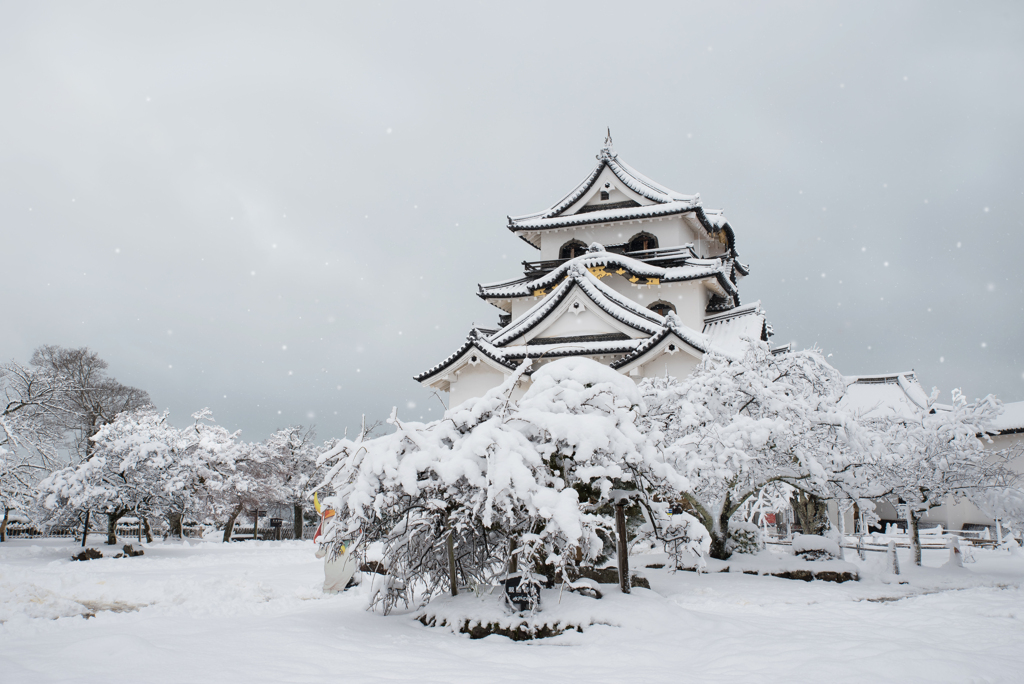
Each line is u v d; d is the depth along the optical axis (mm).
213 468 35844
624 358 26281
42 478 27391
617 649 7016
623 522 9570
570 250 39969
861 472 15984
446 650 7160
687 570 14820
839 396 18141
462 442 8594
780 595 11836
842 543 18828
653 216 37906
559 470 9047
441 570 9742
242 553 26859
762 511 20469
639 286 35094
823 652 6656
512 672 6000
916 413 18312
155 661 5973
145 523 34375
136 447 25422
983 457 17281
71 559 22906
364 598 11875
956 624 8906
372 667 6117
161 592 11797
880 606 10883
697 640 7426
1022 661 6426
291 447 50594
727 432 14156
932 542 28266
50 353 44281
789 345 18391
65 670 5609
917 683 5461
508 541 8680
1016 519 17250
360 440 9211
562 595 9016
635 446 8961
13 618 8562
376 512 8555
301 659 6312
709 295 37156
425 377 29125
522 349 27938
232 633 7504
